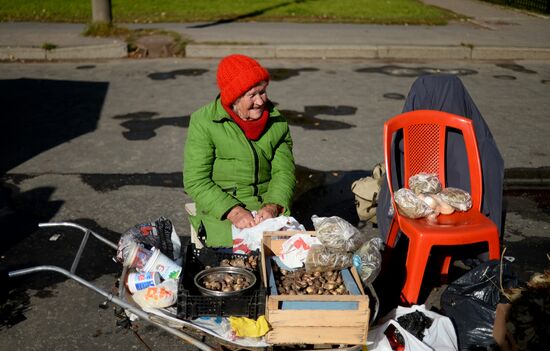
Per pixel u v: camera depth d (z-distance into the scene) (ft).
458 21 50.44
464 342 11.80
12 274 10.48
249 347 10.36
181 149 23.43
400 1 59.88
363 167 22.13
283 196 13.33
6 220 17.71
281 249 11.96
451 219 13.37
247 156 13.24
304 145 24.06
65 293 14.25
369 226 17.67
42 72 34.60
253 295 10.18
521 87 33.32
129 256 11.49
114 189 19.92
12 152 22.90
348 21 48.42
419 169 14.92
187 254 11.39
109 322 13.25
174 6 52.70
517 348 11.09
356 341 10.28
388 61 38.86
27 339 12.67
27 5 51.93
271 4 55.16
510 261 14.84
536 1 58.70
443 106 15.19
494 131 25.95
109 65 36.45
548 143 24.70
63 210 18.42
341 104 29.40
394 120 14.21
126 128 25.59
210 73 34.71
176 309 10.53
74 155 22.65
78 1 53.98
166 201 19.17
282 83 32.89
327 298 10.07
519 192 20.39
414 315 11.59
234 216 12.84
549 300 11.12
